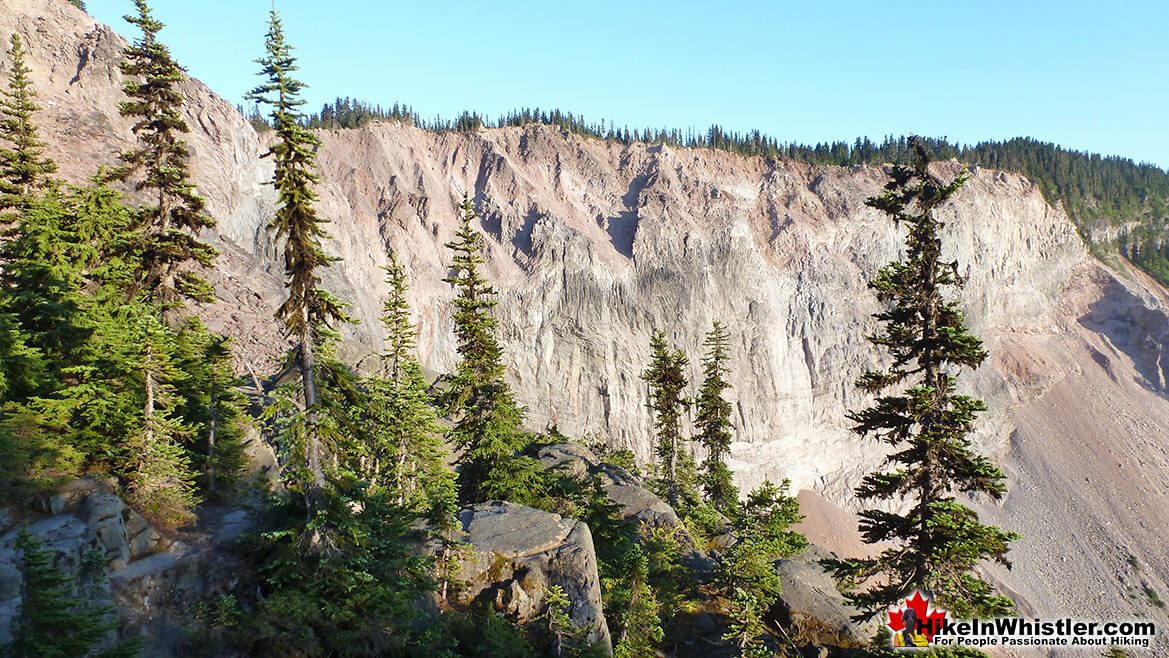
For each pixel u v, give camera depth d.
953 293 140.38
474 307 37.09
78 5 81.00
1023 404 138.88
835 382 119.38
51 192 29.95
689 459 58.25
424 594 22.95
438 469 31.97
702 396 57.22
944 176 160.88
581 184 129.75
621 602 28.05
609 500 37.28
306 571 18.45
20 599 15.82
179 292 30.80
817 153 164.50
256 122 108.06
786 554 37.88
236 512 25.19
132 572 18.53
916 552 20.92
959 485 21.08
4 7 69.06
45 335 24.83
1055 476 123.31
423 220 107.62
